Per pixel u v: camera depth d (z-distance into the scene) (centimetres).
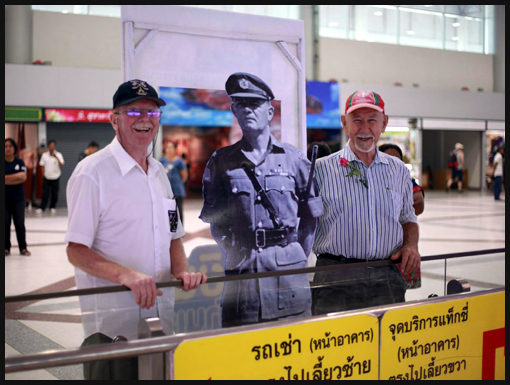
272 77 299
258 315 209
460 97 2155
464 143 2475
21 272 630
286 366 190
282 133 302
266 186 280
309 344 194
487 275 255
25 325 172
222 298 205
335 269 231
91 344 180
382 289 245
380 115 278
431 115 2095
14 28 1503
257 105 287
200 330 199
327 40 1928
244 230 276
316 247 299
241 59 290
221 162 271
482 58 2252
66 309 178
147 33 268
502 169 1764
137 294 188
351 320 204
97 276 201
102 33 1620
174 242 238
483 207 1502
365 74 2005
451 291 252
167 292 196
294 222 285
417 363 222
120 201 215
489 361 246
